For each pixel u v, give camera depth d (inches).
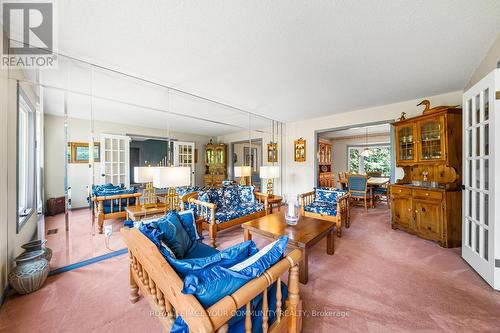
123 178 139.9
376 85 114.1
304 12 58.1
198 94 126.4
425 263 85.4
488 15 59.9
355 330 51.0
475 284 70.1
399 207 126.4
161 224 61.8
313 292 66.3
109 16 59.1
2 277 61.2
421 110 137.9
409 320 54.2
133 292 60.8
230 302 29.9
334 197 142.0
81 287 68.4
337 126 181.3
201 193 122.8
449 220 101.7
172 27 64.3
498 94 67.0
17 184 74.8
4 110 65.4
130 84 109.1
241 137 238.2
